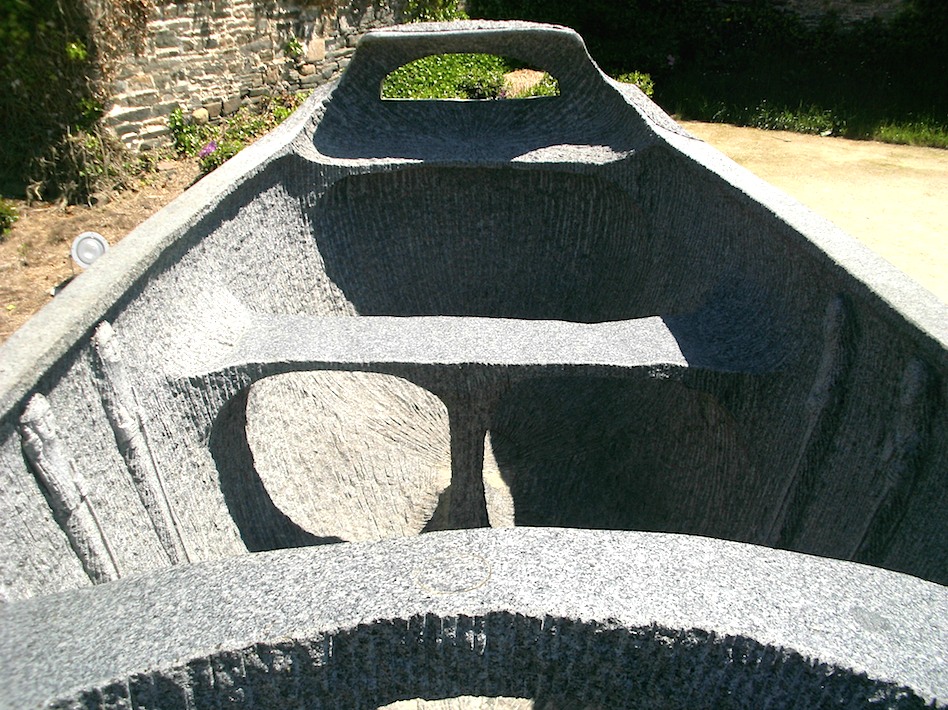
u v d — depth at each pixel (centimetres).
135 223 692
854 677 162
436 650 175
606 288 550
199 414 345
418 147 536
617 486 457
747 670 170
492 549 190
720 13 1188
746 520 360
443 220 557
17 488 248
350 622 169
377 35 500
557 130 554
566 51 522
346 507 443
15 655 166
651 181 504
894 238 727
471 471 368
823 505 316
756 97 1123
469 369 339
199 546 340
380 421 509
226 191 401
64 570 262
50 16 669
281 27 925
